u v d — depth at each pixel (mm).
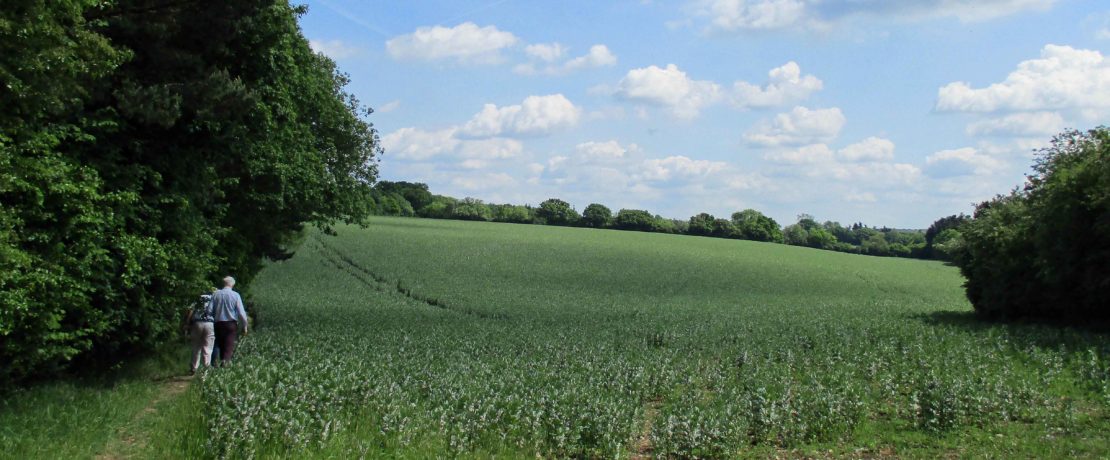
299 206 28938
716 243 113812
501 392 13422
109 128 14289
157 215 15641
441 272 65688
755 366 20547
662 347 27219
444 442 11383
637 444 12875
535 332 31109
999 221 38781
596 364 19562
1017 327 32344
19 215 11703
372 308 43812
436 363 18969
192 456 9992
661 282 69375
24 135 12031
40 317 11688
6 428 10062
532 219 149250
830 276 80312
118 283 14422
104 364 16094
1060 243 32125
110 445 10477
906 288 74688
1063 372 18938
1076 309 34406
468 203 157375
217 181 18938
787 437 12398
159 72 16219
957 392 13656
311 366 15719
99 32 15008
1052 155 38094
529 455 11453
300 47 25719
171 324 16750
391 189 163625
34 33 11641
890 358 21859
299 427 10758
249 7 17266
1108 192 29359
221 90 16016
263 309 39656
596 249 89438
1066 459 10773
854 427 13281
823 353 23750
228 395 11633
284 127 23375
